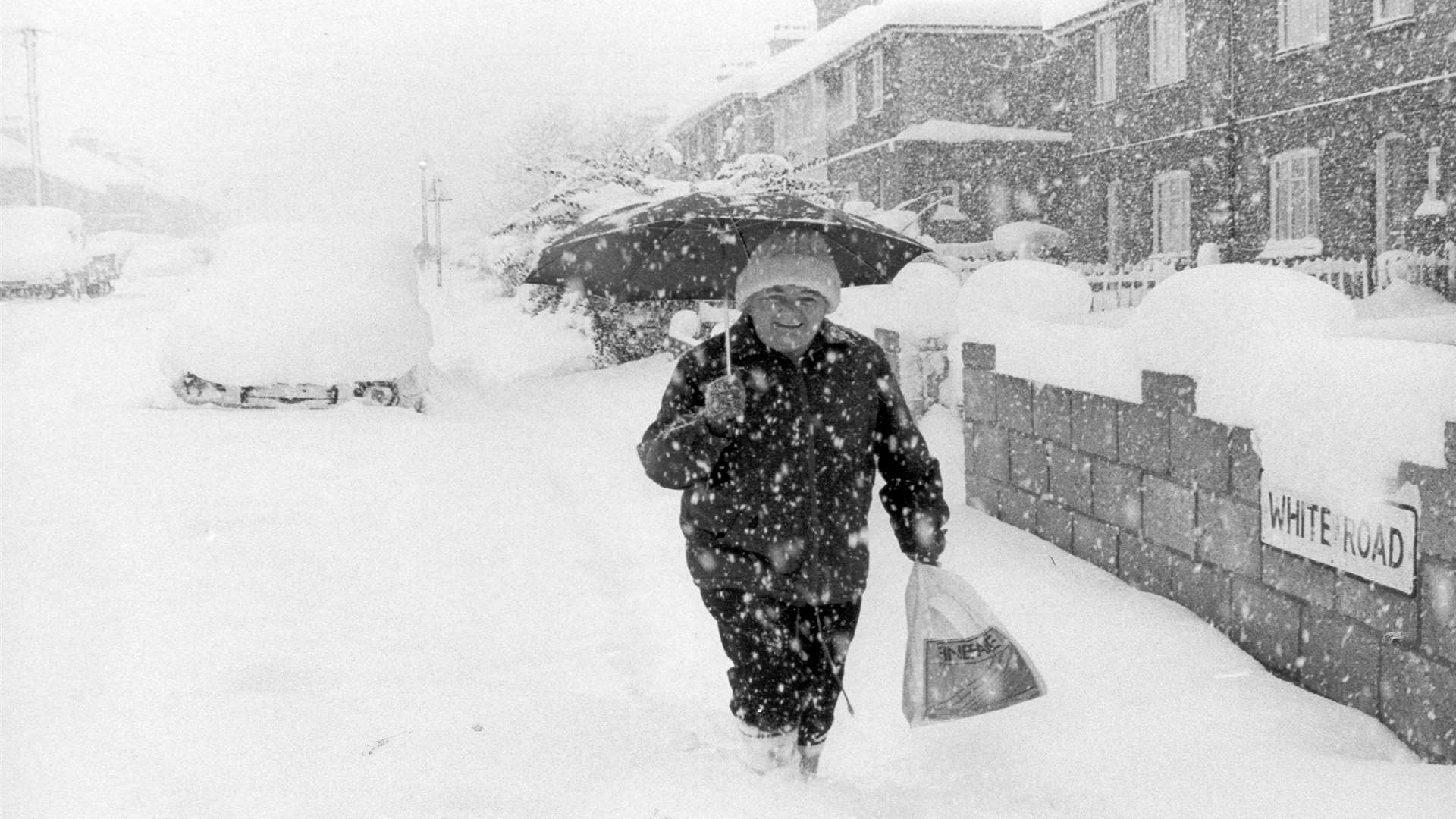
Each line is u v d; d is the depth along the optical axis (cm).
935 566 372
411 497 753
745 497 347
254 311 1114
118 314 2409
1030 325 654
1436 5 1653
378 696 406
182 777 328
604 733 384
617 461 920
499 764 345
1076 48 2545
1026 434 656
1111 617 496
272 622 492
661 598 578
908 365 926
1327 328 444
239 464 816
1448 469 348
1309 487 417
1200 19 2127
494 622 534
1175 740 376
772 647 350
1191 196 2206
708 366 353
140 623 477
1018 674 359
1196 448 494
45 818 304
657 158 1809
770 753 352
